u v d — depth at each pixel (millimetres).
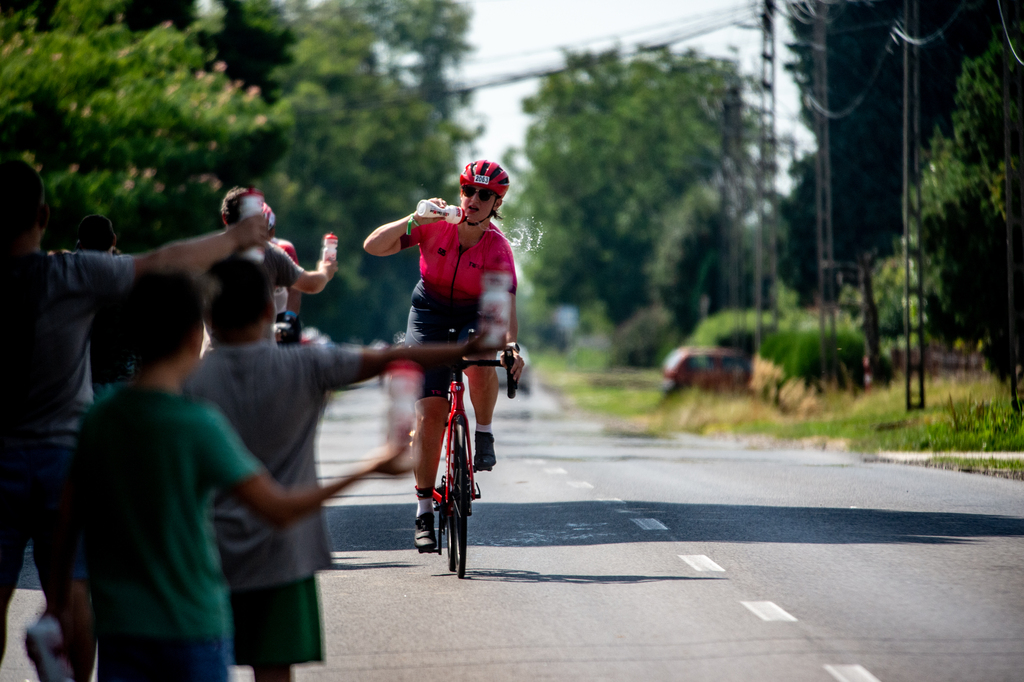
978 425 65750
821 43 105062
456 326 29859
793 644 21844
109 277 17078
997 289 85688
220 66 103562
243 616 15031
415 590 27594
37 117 78250
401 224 28375
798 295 169625
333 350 15055
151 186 87438
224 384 14758
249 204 16281
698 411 107188
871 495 44281
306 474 15125
